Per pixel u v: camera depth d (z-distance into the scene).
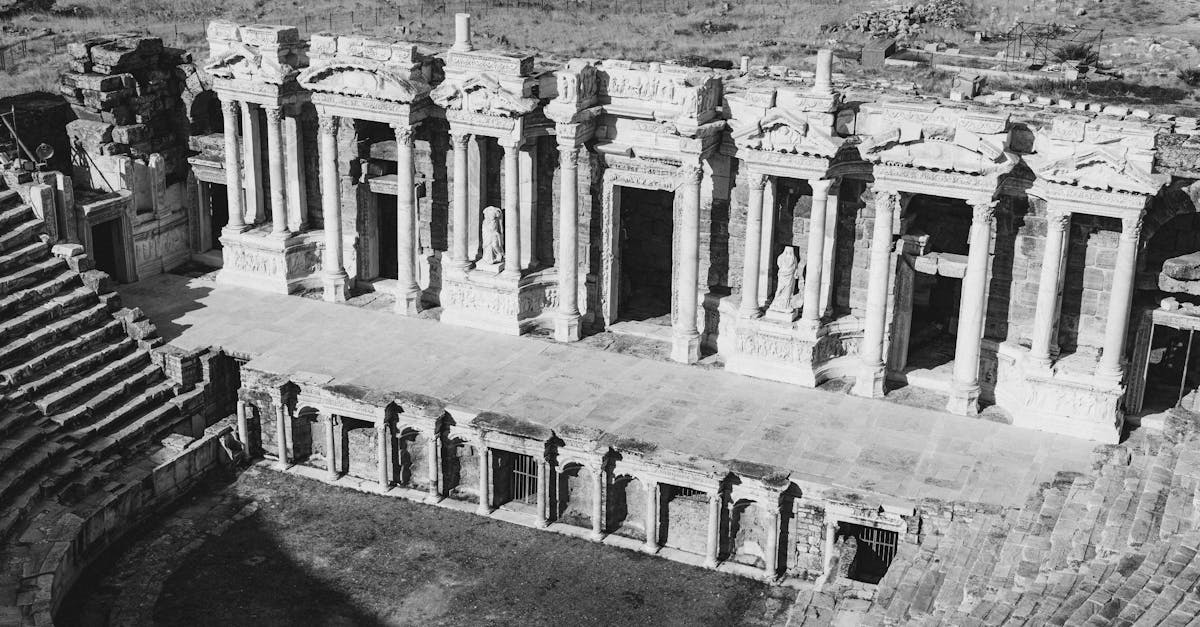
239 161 58.16
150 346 50.88
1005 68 73.75
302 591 42.38
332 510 46.72
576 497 45.94
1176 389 49.34
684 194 49.78
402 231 54.78
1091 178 44.06
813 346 49.56
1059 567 36.41
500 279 53.81
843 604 38.81
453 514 46.53
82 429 46.72
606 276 53.72
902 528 41.69
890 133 45.84
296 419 49.06
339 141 56.28
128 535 45.16
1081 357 47.06
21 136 57.84
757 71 57.66
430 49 57.12
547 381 50.03
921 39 79.44
